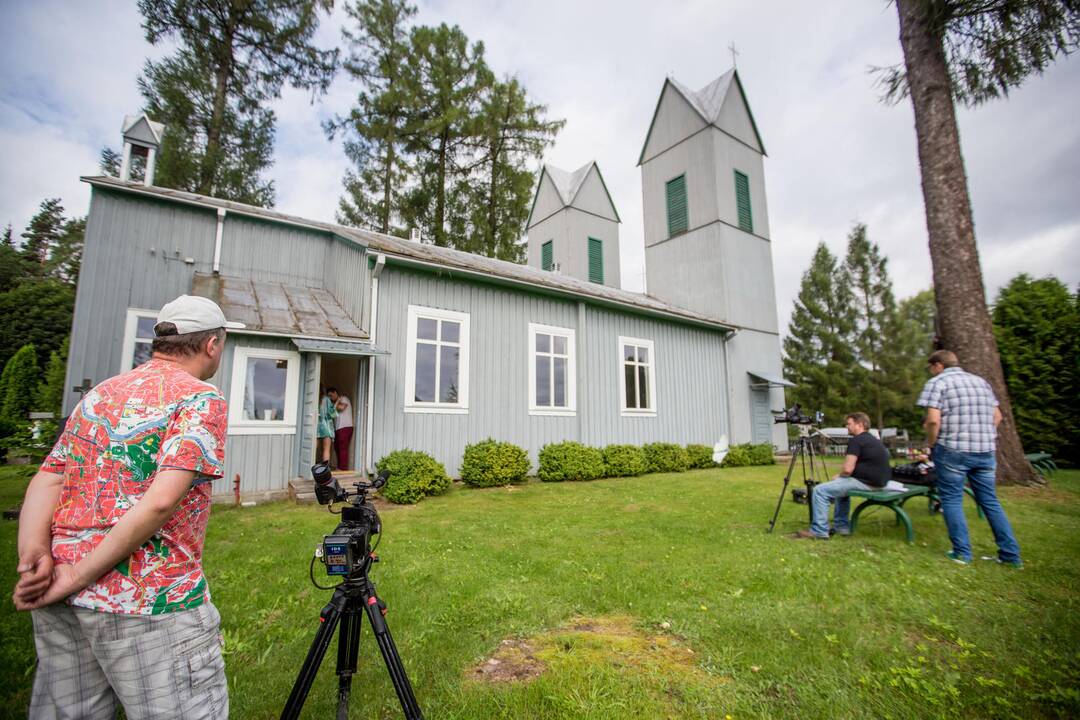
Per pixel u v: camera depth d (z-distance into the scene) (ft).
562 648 9.86
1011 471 28.12
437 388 34.50
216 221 37.47
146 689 4.48
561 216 77.25
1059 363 39.01
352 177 79.15
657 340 50.55
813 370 120.57
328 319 33.99
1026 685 8.34
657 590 12.79
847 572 13.96
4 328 93.71
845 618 10.91
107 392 4.99
